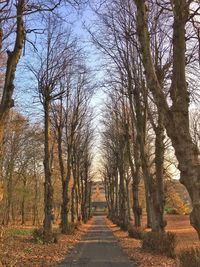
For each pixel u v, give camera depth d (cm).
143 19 908
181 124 775
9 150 4781
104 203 15912
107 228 5459
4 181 4866
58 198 6956
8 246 2016
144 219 6900
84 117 4697
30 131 4759
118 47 2380
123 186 4403
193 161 748
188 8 827
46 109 2681
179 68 805
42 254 1880
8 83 1389
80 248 2427
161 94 831
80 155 5472
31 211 6856
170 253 1788
